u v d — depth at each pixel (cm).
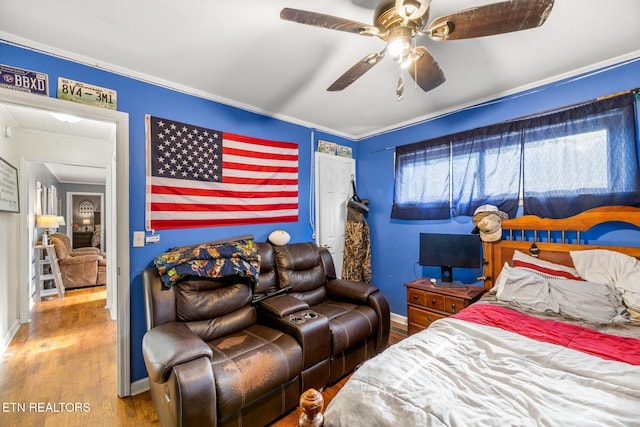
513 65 206
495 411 90
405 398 97
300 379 185
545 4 102
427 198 305
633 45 183
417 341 139
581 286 180
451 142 286
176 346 144
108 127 325
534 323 159
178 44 179
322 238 344
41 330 310
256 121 284
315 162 336
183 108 235
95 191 770
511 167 245
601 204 201
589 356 120
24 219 332
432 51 187
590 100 208
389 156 348
